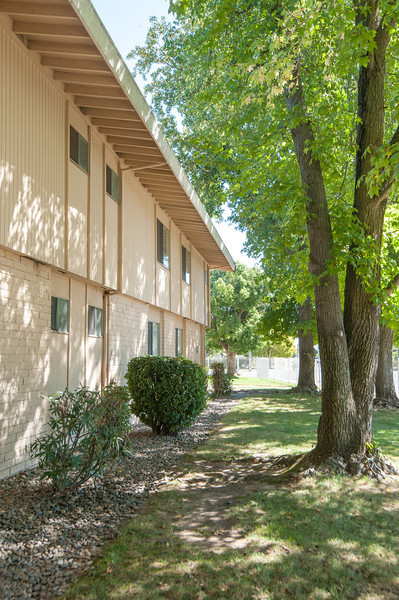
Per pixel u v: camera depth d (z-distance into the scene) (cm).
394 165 558
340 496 571
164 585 359
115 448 600
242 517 506
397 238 1138
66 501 536
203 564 394
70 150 821
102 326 1034
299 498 565
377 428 1153
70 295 871
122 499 562
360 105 715
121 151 1029
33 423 684
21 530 452
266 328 2408
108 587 354
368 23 679
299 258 878
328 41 768
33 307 695
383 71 696
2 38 598
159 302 1421
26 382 669
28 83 666
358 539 450
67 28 621
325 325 692
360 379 690
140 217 1220
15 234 623
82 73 739
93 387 973
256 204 880
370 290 671
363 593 355
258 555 413
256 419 1284
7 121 607
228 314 4053
